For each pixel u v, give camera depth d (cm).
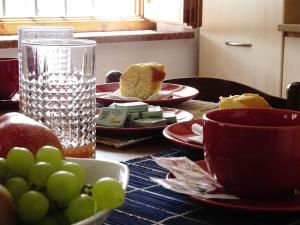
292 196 64
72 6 288
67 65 81
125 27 298
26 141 58
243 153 61
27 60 81
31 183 47
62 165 51
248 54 288
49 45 80
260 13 278
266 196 62
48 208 46
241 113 71
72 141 81
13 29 258
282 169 61
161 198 66
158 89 139
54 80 81
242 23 288
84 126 82
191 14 278
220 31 300
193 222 58
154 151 90
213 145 64
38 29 107
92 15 293
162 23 300
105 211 47
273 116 71
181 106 132
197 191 63
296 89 123
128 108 100
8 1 266
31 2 273
